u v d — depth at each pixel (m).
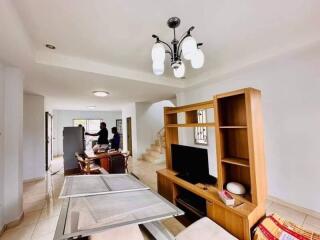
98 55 2.80
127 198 1.58
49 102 6.09
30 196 3.49
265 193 1.96
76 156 4.68
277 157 2.90
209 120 4.15
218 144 2.18
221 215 1.94
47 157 5.62
